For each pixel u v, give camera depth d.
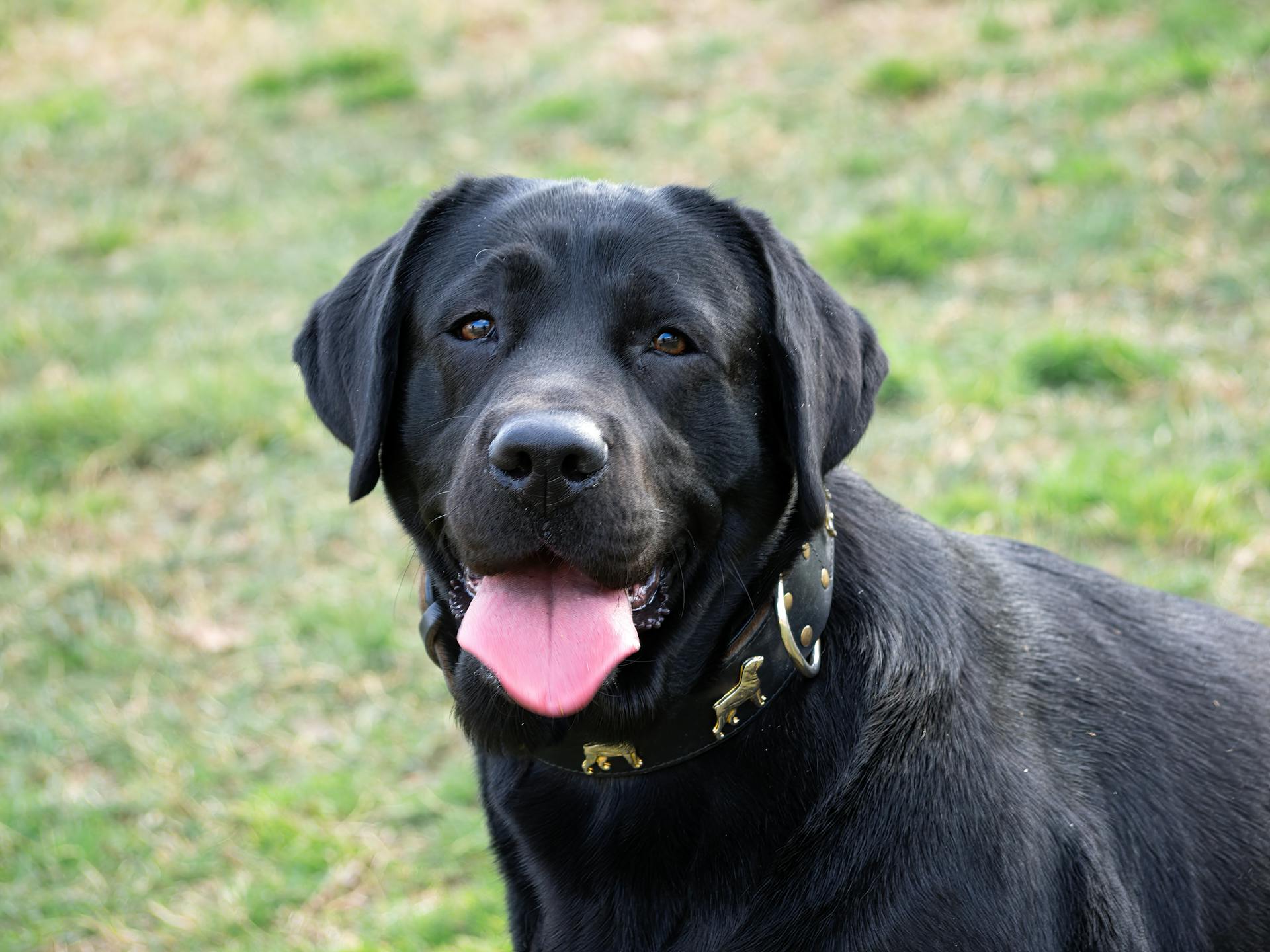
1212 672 3.52
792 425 3.05
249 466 7.30
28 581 6.45
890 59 10.25
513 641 2.86
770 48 11.29
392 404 3.32
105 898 4.69
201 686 5.73
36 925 4.61
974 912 2.85
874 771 2.95
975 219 8.36
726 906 2.96
